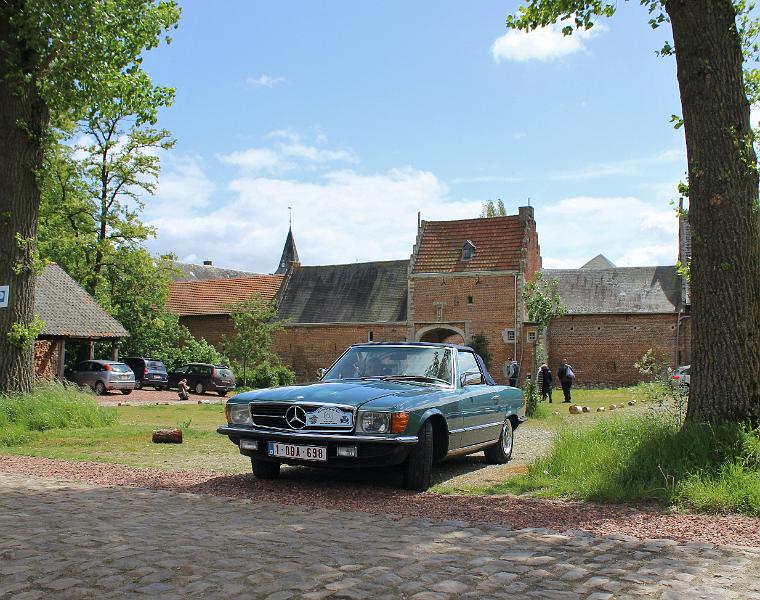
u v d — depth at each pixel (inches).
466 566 186.2
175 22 631.8
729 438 303.9
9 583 169.0
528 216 1871.3
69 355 1572.3
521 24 426.6
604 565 188.4
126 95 650.2
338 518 245.4
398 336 1913.1
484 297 1820.9
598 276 1902.1
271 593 163.0
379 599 160.1
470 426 367.2
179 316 2108.8
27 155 599.5
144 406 1029.2
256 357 1744.6
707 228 333.1
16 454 428.5
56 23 550.6
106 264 1614.2
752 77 390.3
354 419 300.8
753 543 213.8
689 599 161.6
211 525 231.6
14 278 599.2
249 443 317.4
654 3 376.5
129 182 1555.1
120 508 257.9
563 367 1163.3
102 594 161.9
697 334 335.0
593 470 321.4
